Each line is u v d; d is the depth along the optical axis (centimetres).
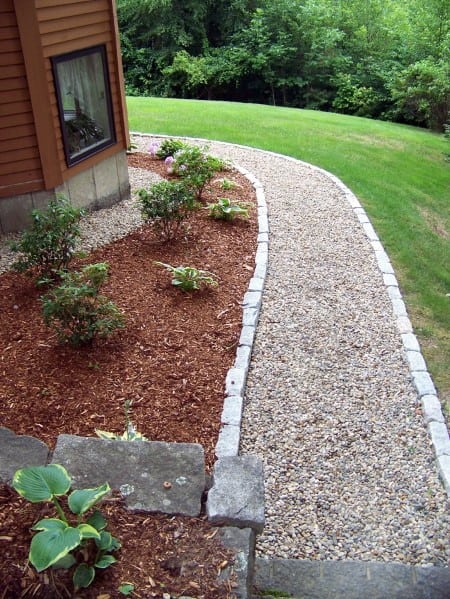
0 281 488
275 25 2016
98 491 210
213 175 758
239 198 716
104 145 651
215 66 2031
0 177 559
